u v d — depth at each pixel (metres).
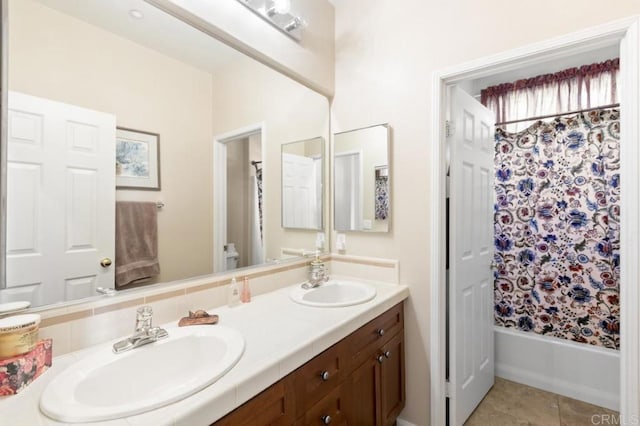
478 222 2.06
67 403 0.70
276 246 1.77
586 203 2.21
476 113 2.03
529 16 1.42
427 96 1.71
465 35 1.59
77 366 0.86
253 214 1.65
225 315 1.32
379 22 1.89
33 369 0.82
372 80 1.92
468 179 1.92
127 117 1.16
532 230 2.41
